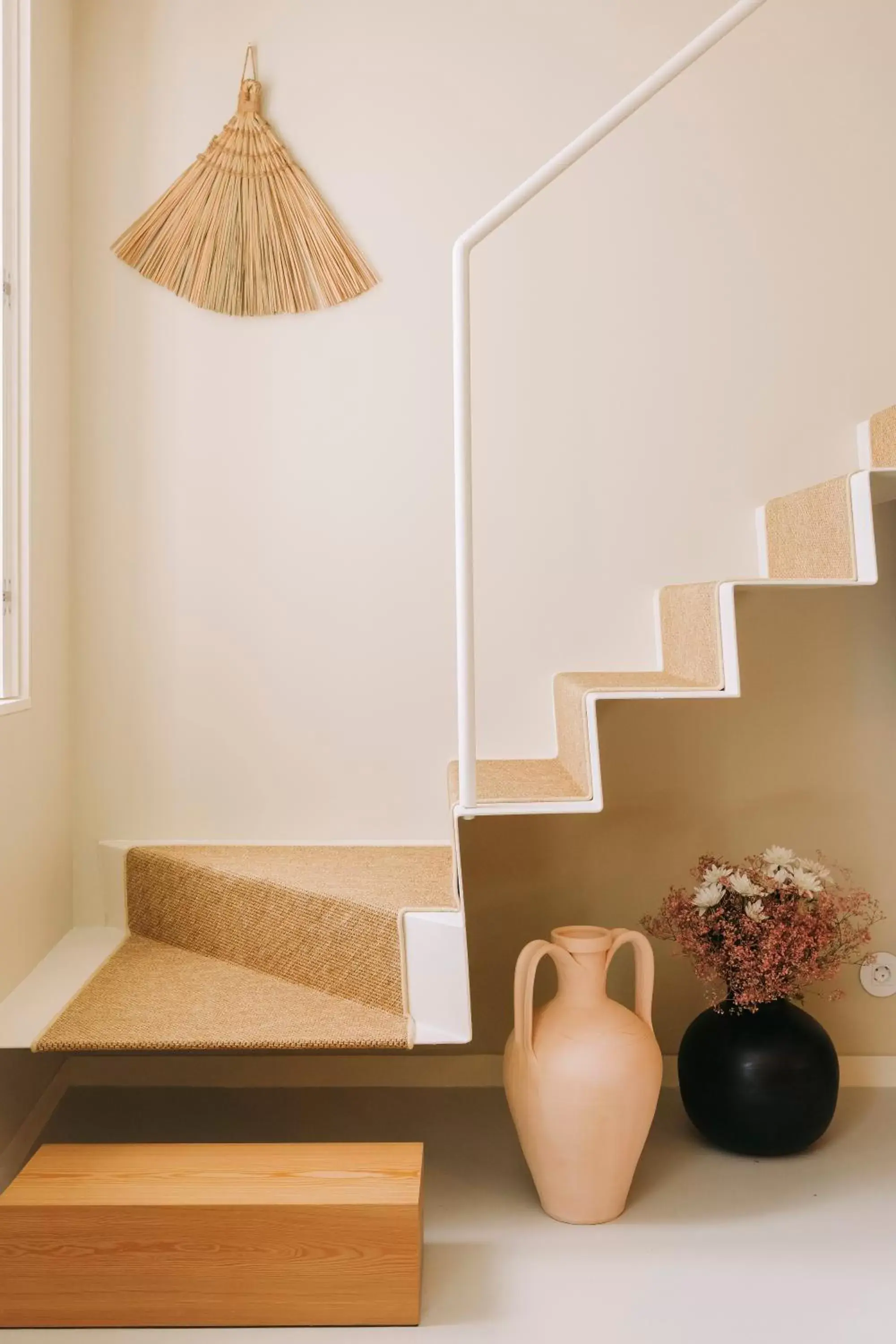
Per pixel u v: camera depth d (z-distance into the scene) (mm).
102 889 2482
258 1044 1799
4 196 2141
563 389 2492
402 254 2498
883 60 2494
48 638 2316
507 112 2500
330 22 2510
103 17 2494
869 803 2457
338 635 2504
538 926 2453
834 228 2492
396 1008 1922
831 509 2000
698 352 2496
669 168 2496
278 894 2098
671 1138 2209
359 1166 1705
